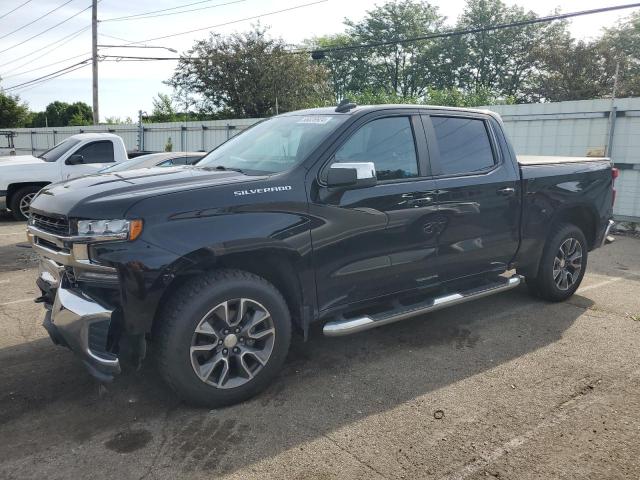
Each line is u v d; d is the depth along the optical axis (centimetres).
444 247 432
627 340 457
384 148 403
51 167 1138
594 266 736
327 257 366
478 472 277
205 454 292
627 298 578
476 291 463
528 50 4684
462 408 342
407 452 294
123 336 332
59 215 317
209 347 325
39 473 276
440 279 442
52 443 302
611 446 300
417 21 5091
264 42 3669
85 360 310
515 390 366
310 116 429
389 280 405
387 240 394
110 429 316
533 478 272
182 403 346
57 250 329
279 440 305
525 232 496
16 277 670
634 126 1029
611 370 398
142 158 971
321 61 3925
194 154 987
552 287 540
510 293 592
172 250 307
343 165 351
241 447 298
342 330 375
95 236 300
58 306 316
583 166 553
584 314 523
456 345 445
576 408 342
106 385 370
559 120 1120
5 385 371
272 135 429
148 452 294
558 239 530
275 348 350
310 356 422
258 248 333
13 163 1121
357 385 373
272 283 369
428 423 324
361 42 5216
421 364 408
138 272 300
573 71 3841
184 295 317
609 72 3712
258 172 374
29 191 1141
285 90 3656
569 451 295
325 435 310
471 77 5034
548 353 429
